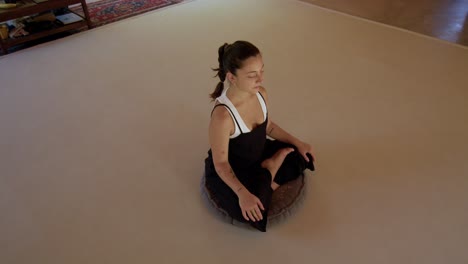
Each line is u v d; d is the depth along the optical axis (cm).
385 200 147
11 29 295
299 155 145
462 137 178
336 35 287
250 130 125
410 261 124
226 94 121
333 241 132
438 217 139
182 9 351
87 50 281
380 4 346
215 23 318
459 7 334
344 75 233
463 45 266
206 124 197
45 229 142
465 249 128
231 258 128
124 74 246
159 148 181
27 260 130
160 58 265
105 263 128
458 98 206
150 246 134
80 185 161
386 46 268
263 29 302
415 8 334
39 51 282
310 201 147
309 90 219
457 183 153
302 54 260
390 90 216
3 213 149
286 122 192
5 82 242
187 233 138
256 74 111
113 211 148
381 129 185
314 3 354
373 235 134
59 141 187
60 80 242
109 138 188
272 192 136
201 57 264
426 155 168
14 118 205
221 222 141
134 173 166
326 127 188
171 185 159
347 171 161
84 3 306
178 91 226
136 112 208
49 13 313
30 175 167
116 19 335
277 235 135
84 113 208
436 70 235
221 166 127
